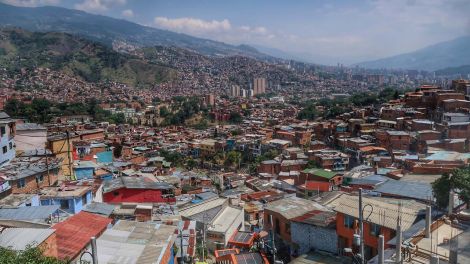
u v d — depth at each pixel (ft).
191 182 280.72
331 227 103.19
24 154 182.80
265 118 622.13
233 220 146.51
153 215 137.90
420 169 144.77
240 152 393.09
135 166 289.53
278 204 128.47
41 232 75.15
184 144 432.66
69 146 199.62
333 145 348.79
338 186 189.88
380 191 119.24
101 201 145.28
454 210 90.12
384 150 270.46
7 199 110.83
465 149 227.81
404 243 71.15
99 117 552.82
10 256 57.36
